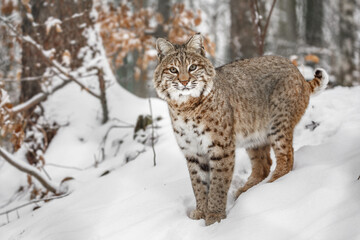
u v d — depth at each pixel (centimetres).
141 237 448
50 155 773
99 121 820
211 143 484
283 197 416
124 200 541
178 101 480
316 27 1518
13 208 679
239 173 589
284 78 529
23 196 721
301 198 401
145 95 1753
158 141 712
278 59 551
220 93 493
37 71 827
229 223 414
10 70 976
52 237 486
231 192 544
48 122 806
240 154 622
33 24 768
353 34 1403
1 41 860
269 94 538
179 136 496
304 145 559
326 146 500
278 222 380
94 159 757
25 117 807
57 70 818
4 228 581
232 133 498
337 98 677
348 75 1389
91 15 859
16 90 1005
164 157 643
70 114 815
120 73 1705
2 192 745
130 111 818
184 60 473
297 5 1717
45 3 833
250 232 381
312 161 491
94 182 632
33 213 596
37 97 756
